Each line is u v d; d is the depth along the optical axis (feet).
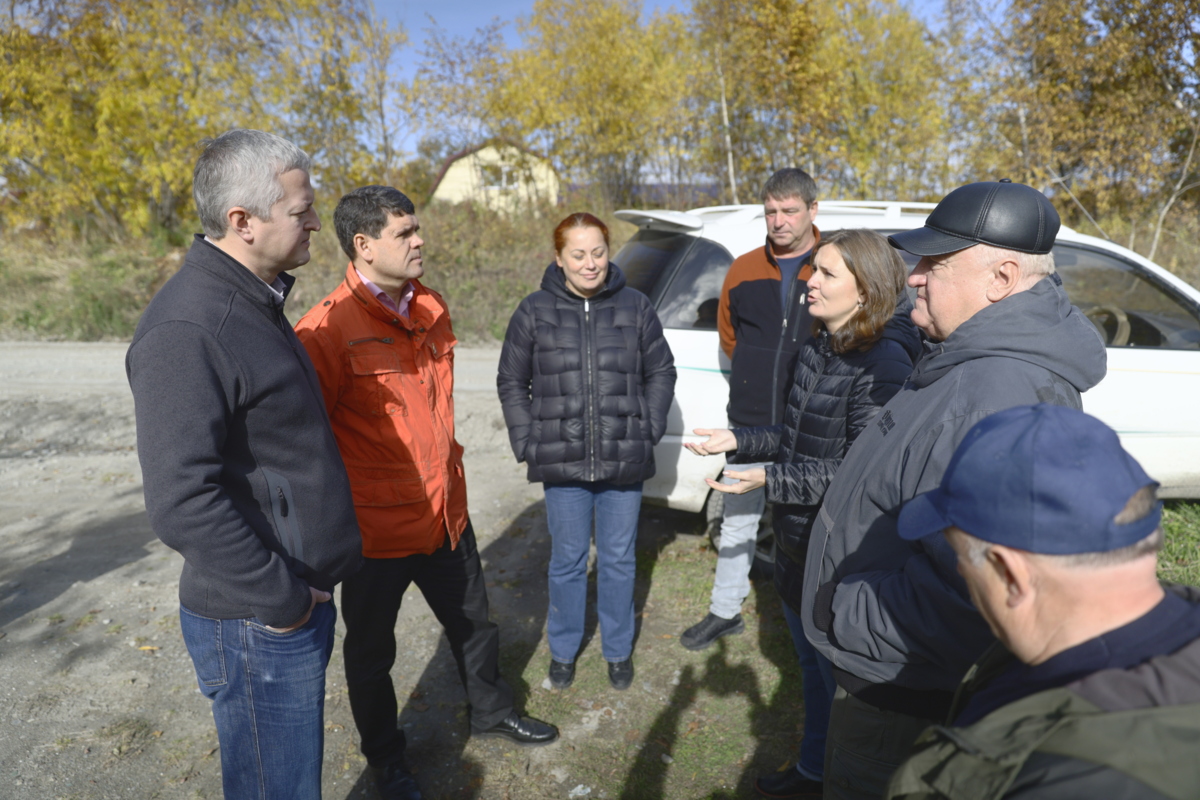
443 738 8.70
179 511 4.64
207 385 4.75
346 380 7.02
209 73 47.11
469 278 37.65
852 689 4.92
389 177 50.34
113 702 9.27
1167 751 2.21
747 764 8.17
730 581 10.18
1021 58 41.29
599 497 9.34
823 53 50.47
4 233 45.75
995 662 3.19
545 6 56.39
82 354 29.14
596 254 8.55
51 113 45.88
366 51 46.91
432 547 7.52
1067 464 2.62
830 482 6.14
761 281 10.02
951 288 4.85
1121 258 12.56
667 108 53.57
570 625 9.41
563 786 7.91
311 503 5.43
